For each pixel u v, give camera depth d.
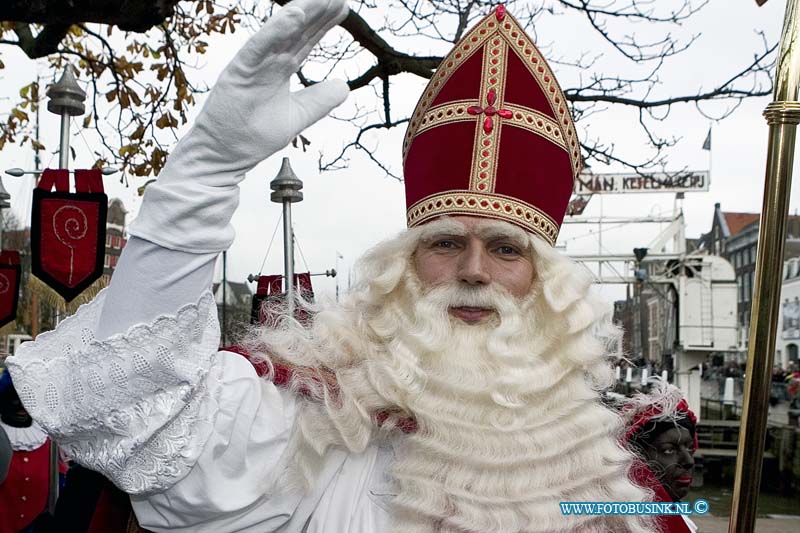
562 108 1.92
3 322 3.82
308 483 1.55
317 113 1.40
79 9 3.11
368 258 1.84
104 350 1.31
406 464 1.61
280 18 1.25
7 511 4.00
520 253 1.76
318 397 1.62
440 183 1.80
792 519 10.59
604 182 14.26
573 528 1.63
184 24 5.54
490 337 1.67
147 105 5.66
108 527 1.58
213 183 1.33
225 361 1.52
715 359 18.56
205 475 1.40
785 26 1.47
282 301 2.06
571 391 1.72
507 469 1.61
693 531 1.82
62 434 1.37
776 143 1.46
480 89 1.84
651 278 13.95
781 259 1.46
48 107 2.89
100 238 2.81
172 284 1.33
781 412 13.91
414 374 1.67
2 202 3.88
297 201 3.31
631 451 1.90
